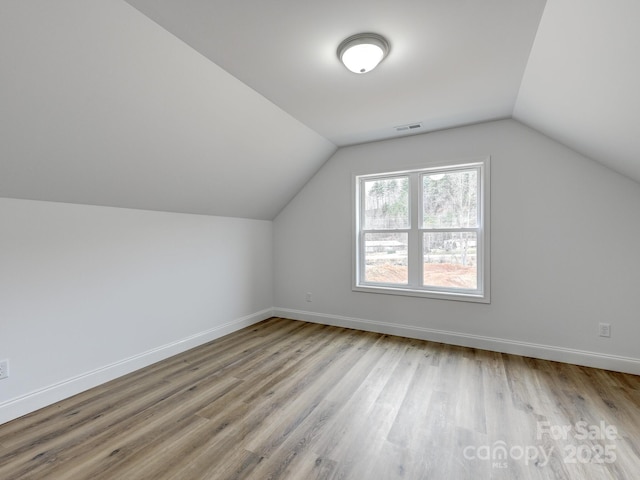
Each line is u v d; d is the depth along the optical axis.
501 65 2.11
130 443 1.75
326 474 1.52
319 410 2.08
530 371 2.64
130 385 2.46
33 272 2.12
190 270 3.30
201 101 2.25
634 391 2.29
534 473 1.53
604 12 1.27
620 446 1.71
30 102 1.62
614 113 1.87
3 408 1.96
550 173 2.86
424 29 1.75
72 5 1.41
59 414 2.05
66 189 2.20
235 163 3.05
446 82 2.33
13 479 1.49
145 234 2.86
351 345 3.30
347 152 3.89
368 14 1.62
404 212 3.66
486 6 1.57
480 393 2.28
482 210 3.18
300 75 2.23
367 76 2.25
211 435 1.82
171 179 2.73
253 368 2.75
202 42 1.84
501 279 3.07
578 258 2.77
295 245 4.31
